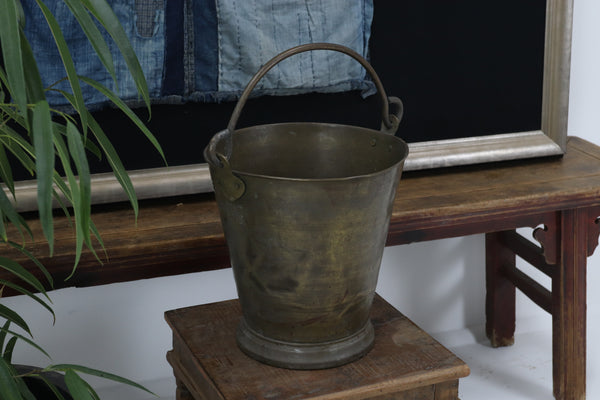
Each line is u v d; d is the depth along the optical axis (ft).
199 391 4.91
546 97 6.93
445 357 4.84
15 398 3.57
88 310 7.04
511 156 6.84
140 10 5.75
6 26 3.08
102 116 5.88
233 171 4.16
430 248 8.02
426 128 6.76
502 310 7.98
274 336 4.71
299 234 4.22
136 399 7.21
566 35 6.80
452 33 6.63
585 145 7.34
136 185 5.95
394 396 4.70
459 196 6.04
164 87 5.93
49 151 3.14
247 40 6.03
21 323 4.42
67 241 5.22
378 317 5.35
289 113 6.39
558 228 6.40
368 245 4.43
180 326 5.25
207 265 5.44
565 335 6.77
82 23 3.47
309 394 4.46
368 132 4.93
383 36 6.46
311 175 5.15
